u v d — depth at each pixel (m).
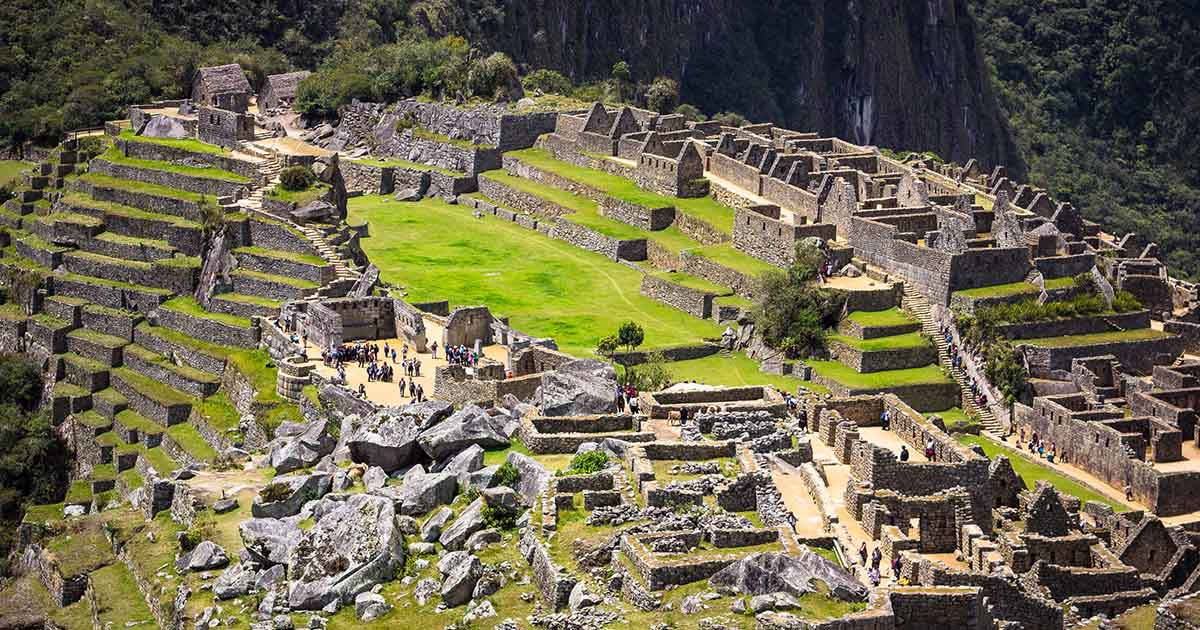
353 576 114.19
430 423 131.75
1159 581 129.50
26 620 141.88
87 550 143.25
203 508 135.38
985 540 117.12
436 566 114.75
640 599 102.94
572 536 111.25
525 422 129.88
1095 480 190.00
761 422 131.12
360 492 126.31
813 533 113.75
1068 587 124.38
